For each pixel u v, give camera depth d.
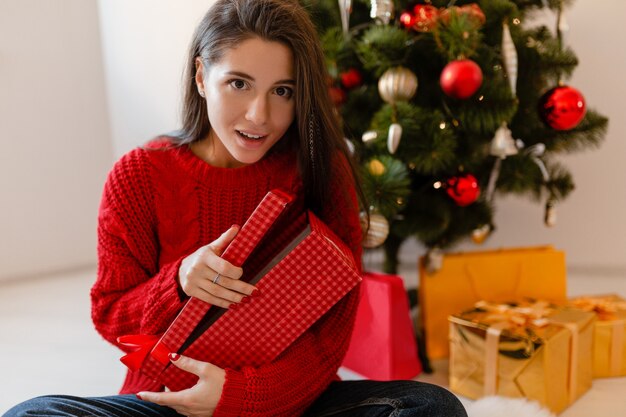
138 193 0.81
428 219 1.26
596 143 1.39
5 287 2.00
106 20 2.11
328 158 0.81
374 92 1.34
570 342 1.14
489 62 1.19
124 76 2.14
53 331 1.60
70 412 0.64
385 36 1.14
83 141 2.17
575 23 1.80
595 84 1.83
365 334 1.27
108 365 1.39
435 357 1.37
